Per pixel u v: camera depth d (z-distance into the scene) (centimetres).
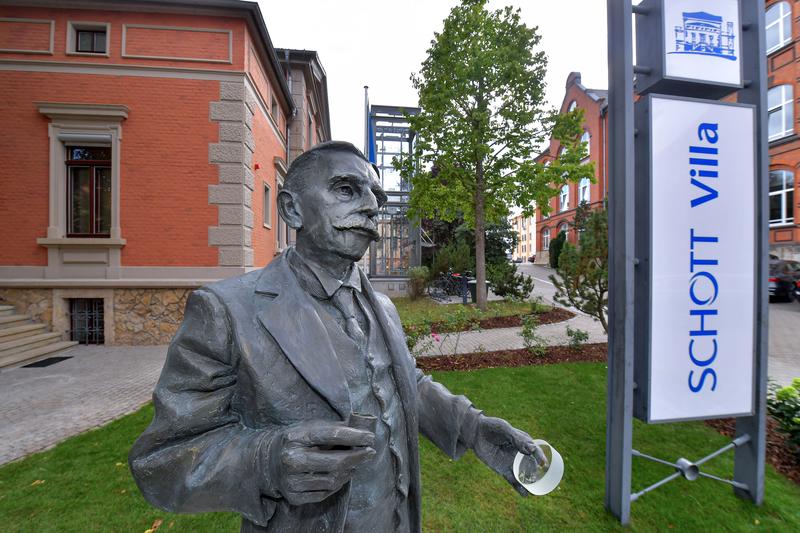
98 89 809
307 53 1454
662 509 288
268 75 1095
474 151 1071
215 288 89
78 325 822
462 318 708
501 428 113
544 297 1532
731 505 293
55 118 799
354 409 89
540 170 1072
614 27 275
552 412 450
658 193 270
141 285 808
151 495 77
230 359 85
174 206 823
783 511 285
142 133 816
